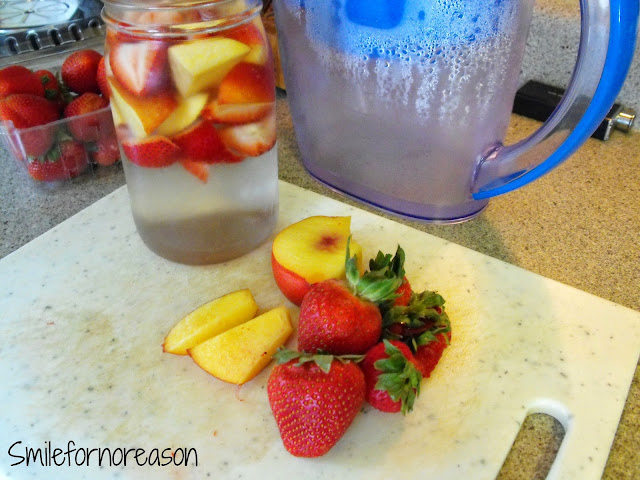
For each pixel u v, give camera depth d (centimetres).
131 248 58
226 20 45
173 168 49
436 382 45
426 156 56
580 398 44
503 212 64
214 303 48
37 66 72
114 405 43
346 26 52
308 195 65
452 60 49
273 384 40
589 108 46
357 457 40
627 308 51
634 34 43
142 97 45
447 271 55
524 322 50
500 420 43
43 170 66
